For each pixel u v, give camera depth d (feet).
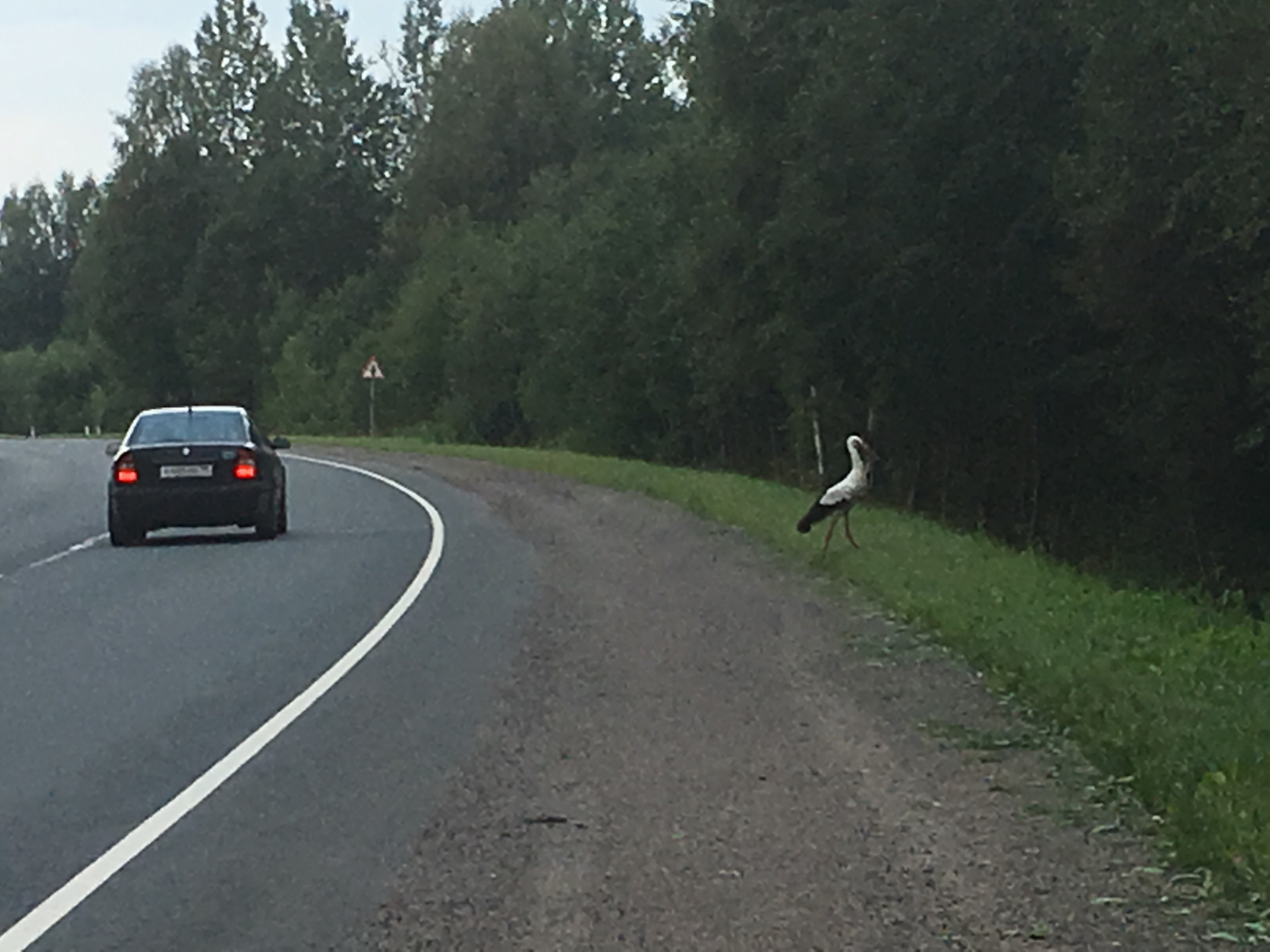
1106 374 111.45
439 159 305.94
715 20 135.13
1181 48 83.87
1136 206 89.25
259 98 352.28
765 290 139.95
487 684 37.09
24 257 524.11
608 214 195.00
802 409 146.00
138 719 33.78
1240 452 96.73
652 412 195.93
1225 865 21.35
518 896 20.90
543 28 307.58
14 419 416.67
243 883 21.88
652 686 36.27
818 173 119.85
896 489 144.87
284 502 77.05
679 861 22.35
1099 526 127.44
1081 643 38.50
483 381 229.86
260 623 47.73
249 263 334.44
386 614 48.96
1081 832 23.63
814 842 23.24
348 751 30.30
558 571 59.06
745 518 75.51
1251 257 85.15
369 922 20.01
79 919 20.48
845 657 39.52
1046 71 111.65
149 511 71.26
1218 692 33.58
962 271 115.75
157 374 344.90
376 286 303.68
